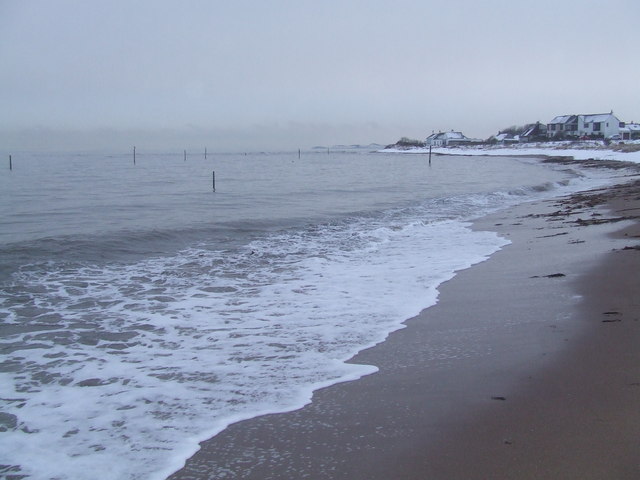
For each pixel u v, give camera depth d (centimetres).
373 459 399
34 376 586
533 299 831
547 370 550
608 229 1470
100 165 8838
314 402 501
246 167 8106
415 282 998
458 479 368
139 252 1339
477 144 15950
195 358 632
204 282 1036
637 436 409
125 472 393
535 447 402
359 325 741
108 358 641
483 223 1867
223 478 381
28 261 1179
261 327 747
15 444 436
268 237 1593
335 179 4756
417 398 502
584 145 10231
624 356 573
